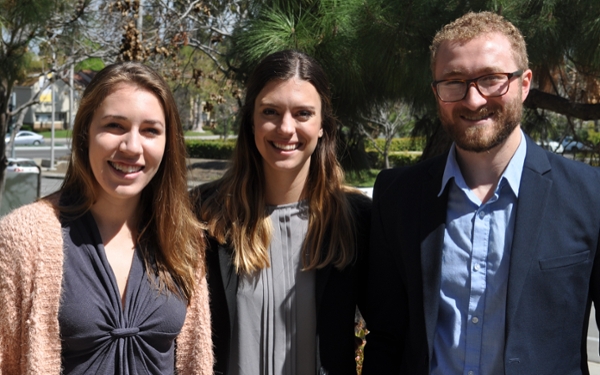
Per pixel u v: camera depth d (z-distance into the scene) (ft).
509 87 6.37
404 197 7.14
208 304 7.13
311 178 7.92
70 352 6.11
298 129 7.56
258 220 7.68
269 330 7.45
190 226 7.18
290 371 7.43
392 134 51.52
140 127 6.48
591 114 13.71
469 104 6.38
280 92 7.49
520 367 6.20
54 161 87.86
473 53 6.40
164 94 6.66
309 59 7.70
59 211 6.37
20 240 5.97
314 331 7.50
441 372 6.62
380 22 11.01
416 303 6.78
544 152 6.75
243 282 7.55
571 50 11.86
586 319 6.47
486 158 6.65
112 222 6.75
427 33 10.95
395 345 7.32
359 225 7.95
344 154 14.74
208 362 6.93
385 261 7.32
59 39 23.99
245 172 7.86
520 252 6.30
